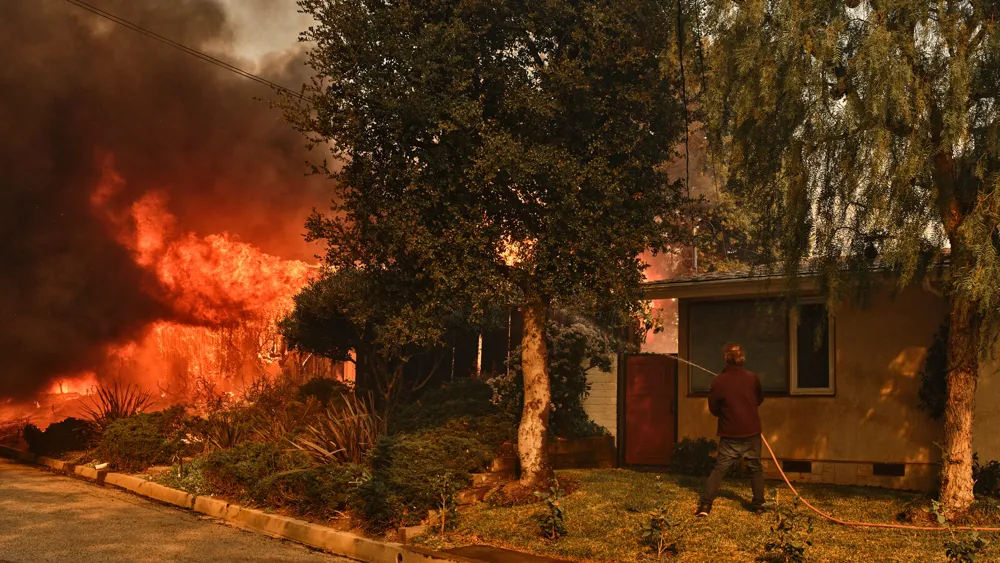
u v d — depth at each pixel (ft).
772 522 28.48
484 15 34.58
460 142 33.60
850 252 30.30
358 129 33.40
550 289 33.71
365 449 38.14
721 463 29.94
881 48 26.76
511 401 45.11
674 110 36.47
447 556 26.35
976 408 36.40
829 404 41.22
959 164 27.66
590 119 35.45
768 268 33.24
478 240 33.17
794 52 28.81
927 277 31.81
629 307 37.81
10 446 59.62
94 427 52.60
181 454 44.88
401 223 33.22
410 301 36.42
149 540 29.71
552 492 29.48
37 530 30.45
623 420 49.14
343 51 33.50
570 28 34.99
